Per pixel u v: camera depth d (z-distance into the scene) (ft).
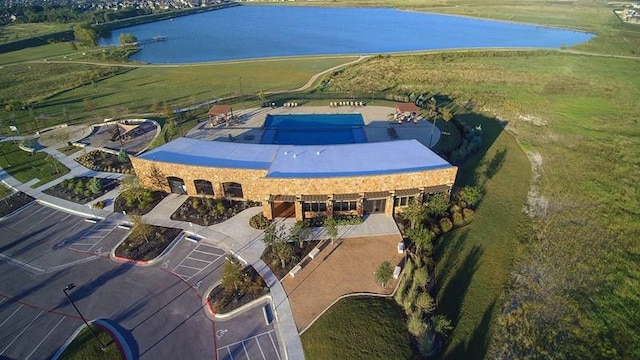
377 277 112.88
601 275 122.42
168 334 102.63
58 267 126.21
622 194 165.37
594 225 145.69
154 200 156.97
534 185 171.01
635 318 107.96
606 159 193.98
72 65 400.06
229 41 535.19
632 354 98.12
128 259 127.95
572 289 116.78
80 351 98.37
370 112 236.22
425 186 143.64
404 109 217.56
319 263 123.03
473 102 268.41
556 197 162.61
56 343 100.73
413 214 135.44
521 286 117.50
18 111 268.21
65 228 144.66
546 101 274.57
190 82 331.77
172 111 252.42
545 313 108.47
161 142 205.46
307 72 352.28
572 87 306.96
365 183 138.62
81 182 168.55
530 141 212.23
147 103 278.67
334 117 230.27
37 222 148.36
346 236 134.41
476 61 386.73
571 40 516.32
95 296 114.83
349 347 96.68
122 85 328.08
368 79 323.37
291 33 588.09
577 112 255.29
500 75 336.90
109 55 432.25
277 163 149.59
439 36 550.36
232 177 149.07
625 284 119.14
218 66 384.68
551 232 141.18
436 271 120.98
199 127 219.61
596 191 167.02
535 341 100.58
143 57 449.48
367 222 141.28
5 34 549.95
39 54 453.17
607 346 99.91
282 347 98.94
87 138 217.77
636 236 140.26
